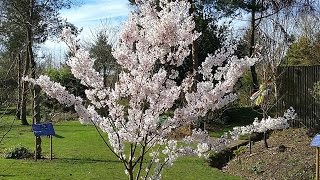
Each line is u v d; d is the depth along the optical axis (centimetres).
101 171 1000
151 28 500
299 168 1011
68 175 955
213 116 1468
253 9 1984
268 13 1922
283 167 1038
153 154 564
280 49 1443
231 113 1853
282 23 1697
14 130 1912
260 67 1545
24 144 1477
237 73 485
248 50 2197
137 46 511
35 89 1188
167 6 509
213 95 482
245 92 2003
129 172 523
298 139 1324
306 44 2162
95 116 513
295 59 2155
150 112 489
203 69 523
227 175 993
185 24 513
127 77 501
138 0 539
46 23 1627
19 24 1684
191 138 517
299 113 1484
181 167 1043
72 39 489
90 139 1554
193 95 495
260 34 1747
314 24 2188
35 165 1071
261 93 1291
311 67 1460
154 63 504
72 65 484
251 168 1058
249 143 1319
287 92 1502
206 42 1989
